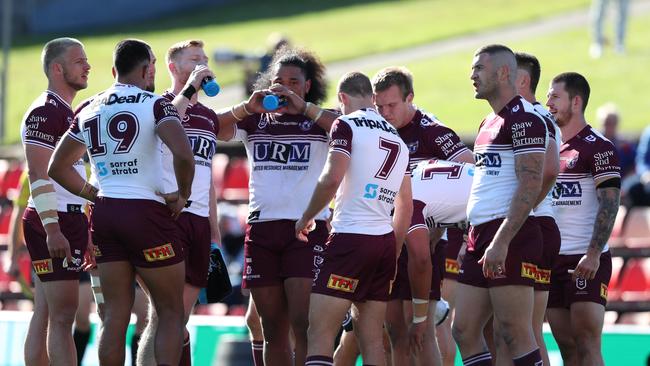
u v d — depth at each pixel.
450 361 26.14
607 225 24.06
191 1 119.94
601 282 24.67
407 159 21.98
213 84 22.78
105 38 104.44
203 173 22.97
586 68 77.88
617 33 83.50
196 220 22.72
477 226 22.16
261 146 23.81
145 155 20.56
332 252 21.45
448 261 27.09
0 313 33.34
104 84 81.94
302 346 23.34
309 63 23.98
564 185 24.88
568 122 25.02
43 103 23.22
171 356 20.67
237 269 38.88
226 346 22.48
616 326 33.16
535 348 21.75
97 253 21.02
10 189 45.56
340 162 21.03
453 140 24.52
